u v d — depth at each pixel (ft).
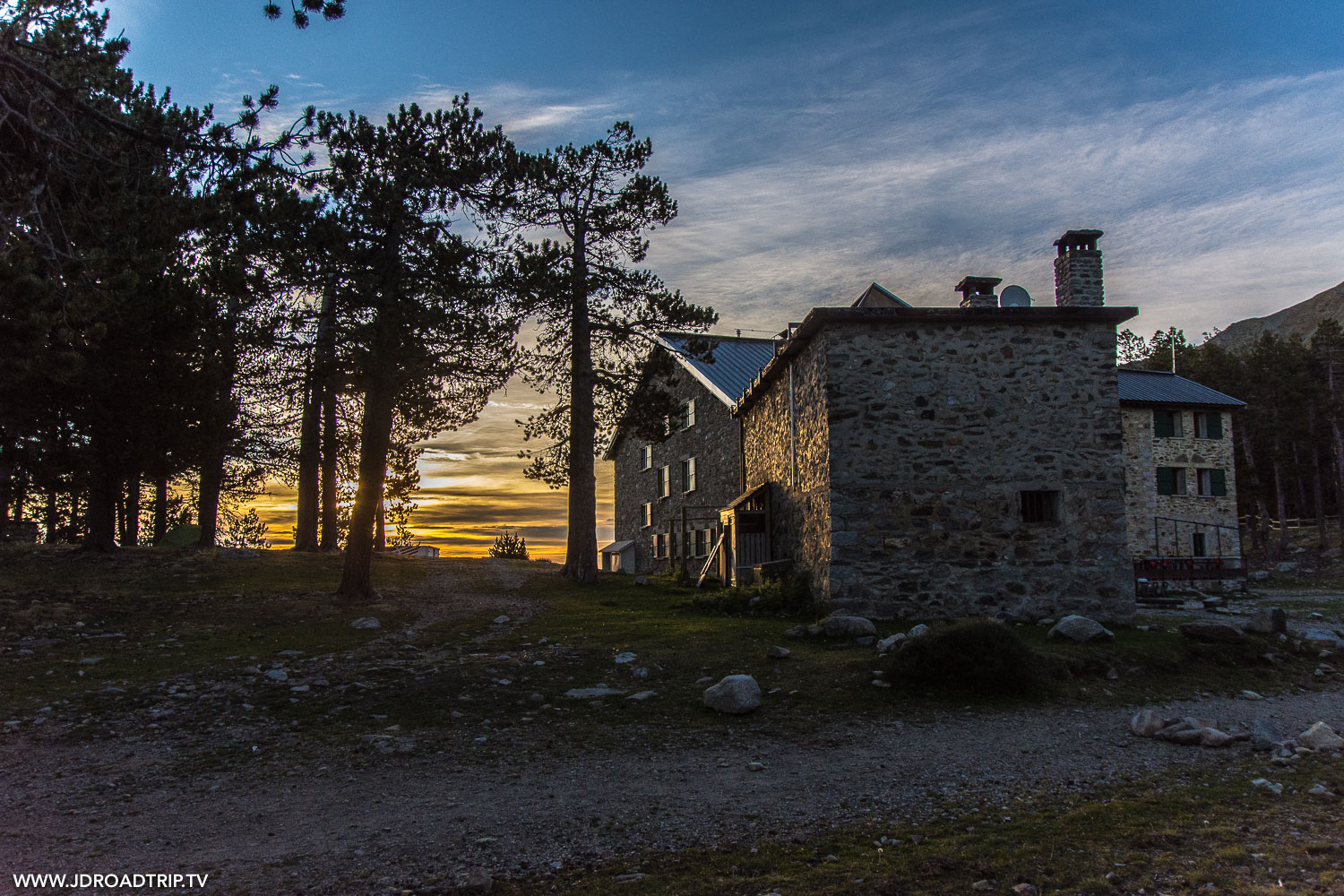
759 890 15.98
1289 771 23.36
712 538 94.58
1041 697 31.76
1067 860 17.08
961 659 32.24
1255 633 41.11
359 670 36.81
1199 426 120.57
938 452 49.47
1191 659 37.04
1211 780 22.68
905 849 18.03
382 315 54.75
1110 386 50.70
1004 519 49.11
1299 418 160.04
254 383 62.54
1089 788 22.11
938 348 50.34
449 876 16.94
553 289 68.39
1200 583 89.25
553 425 80.23
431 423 93.97
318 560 77.61
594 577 75.31
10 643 41.73
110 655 40.16
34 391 56.24
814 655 38.34
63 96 31.91
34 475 60.29
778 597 54.85
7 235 31.37
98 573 61.72
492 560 104.99
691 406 105.29
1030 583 48.65
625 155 74.02
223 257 51.65
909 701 31.27
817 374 52.90
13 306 31.35
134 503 88.84
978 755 25.26
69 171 32.94
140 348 58.95
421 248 57.67
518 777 23.59
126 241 34.27
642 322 75.36
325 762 25.12
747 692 30.30
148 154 34.50
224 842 18.99
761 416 76.07
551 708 30.89
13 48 30.99
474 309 63.05
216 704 31.50
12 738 27.50
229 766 24.76
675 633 45.27
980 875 16.47
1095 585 48.83
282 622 49.83
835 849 18.12
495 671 36.01
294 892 16.33
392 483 108.58
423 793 22.31
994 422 49.90
